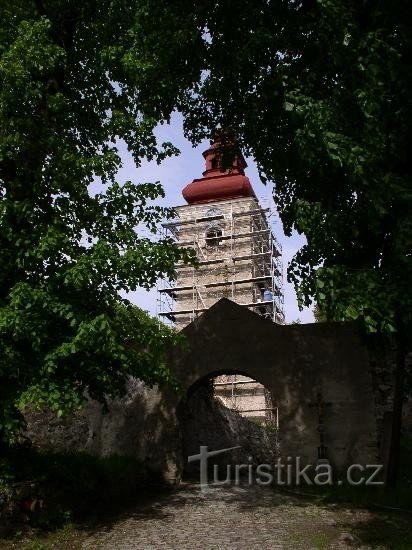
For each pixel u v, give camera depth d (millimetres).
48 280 9500
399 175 8891
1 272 9555
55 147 10094
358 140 8766
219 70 12922
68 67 13008
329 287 8312
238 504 11109
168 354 14531
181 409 14492
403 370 11016
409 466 12141
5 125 9711
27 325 8727
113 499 11133
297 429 13258
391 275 8375
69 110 11477
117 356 8977
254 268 48156
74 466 10648
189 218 51938
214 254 49406
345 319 8117
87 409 15211
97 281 9531
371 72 8188
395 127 8609
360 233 9820
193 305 48031
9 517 8633
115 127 11461
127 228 10469
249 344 14188
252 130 13062
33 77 11078
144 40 11523
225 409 19797
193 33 11859
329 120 8688
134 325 10695
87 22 13328
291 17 11320
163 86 12742
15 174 10461
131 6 12461
